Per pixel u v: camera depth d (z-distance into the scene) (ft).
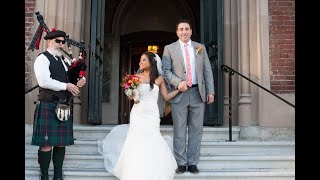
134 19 38.45
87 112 21.15
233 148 16.79
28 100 18.88
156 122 13.37
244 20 20.71
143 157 12.57
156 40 38.75
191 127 14.19
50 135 12.37
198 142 14.06
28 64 19.47
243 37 20.58
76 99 20.51
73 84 13.19
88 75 21.71
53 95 12.62
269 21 20.51
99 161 15.29
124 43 38.70
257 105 19.83
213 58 21.08
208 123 21.27
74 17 21.02
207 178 13.97
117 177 13.50
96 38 20.72
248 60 20.40
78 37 20.97
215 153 16.61
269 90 19.12
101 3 22.66
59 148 13.12
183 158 13.92
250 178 14.19
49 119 12.45
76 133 18.11
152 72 13.60
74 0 21.15
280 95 19.85
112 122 35.14
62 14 20.34
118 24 37.14
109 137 15.07
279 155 15.79
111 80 36.01
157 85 13.75
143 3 38.45
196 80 14.11
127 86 13.29
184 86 13.43
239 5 21.08
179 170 13.82
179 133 13.89
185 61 14.17
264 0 20.57
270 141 17.69
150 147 12.76
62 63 13.20
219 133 18.67
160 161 12.68
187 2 37.14
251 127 19.30
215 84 20.71
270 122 19.47
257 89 19.95
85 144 16.34
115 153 14.49
